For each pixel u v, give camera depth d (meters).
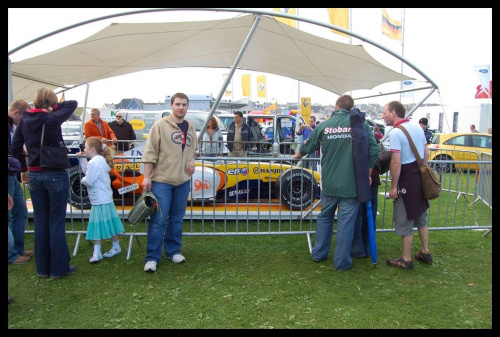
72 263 3.93
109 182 3.97
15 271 3.70
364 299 3.21
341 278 3.62
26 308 3.01
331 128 3.73
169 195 3.77
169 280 3.55
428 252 4.01
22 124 3.34
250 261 4.05
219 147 8.89
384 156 3.98
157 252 3.74
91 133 7.19
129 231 4.98
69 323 2.80
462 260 4.14
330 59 5.45
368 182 3.65
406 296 3.27
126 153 5.73
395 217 3.88
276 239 4.81
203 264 3.95
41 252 3.52
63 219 3.52
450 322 2.85
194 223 5.43
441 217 6.01
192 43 5.08
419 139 3.76
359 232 4.14
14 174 3.55
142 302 3.12
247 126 8.93
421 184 3.73
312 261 4.06
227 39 5.01
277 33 4.70
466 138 12.31
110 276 3.62
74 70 5.76
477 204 6.92
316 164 6.10
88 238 3.84
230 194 5.65
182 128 3.77
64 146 3.42
